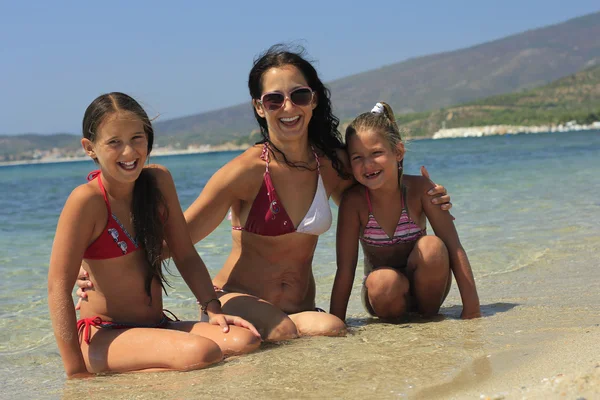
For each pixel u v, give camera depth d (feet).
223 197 12.10
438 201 12.84
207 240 24.25
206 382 9.15
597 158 66.44
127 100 10.71
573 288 14.56
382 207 12.89
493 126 450.30
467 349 9.74
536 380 7.75
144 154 10.73
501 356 9.11
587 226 22.81
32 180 108.68
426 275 12.35
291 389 8.54
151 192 11.19
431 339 10.66
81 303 11.34
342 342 10.90
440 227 12.94
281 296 12.42
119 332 10.69
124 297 11.10
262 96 12.07
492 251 19.67
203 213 12.10
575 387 7.23
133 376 9.98
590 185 36.83
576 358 8.40
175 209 11.57
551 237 21.22
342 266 12.97
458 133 451.12
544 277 16.05
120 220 11.00
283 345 10.91
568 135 237.86
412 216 12.96
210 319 11.17
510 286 15.37
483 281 16.19
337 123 13.03
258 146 12.41
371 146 12.25
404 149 12.68
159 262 11.36
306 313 11.86
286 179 12.22
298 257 12.49
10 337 13.53
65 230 10.47
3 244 26.48
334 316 11.75
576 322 11.05
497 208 29.19
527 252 19.24
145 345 10.21
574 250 19.01
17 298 16.92
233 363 10.00
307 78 12.25
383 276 12.37
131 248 11.06
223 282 12.75
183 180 72.43
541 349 9.17
